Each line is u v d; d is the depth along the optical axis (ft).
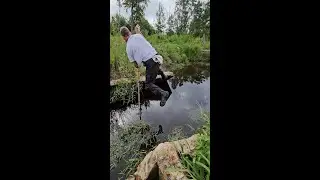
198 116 7.55
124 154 7.15
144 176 6.79
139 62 7.60
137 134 7.29
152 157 6.98
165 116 7.61
